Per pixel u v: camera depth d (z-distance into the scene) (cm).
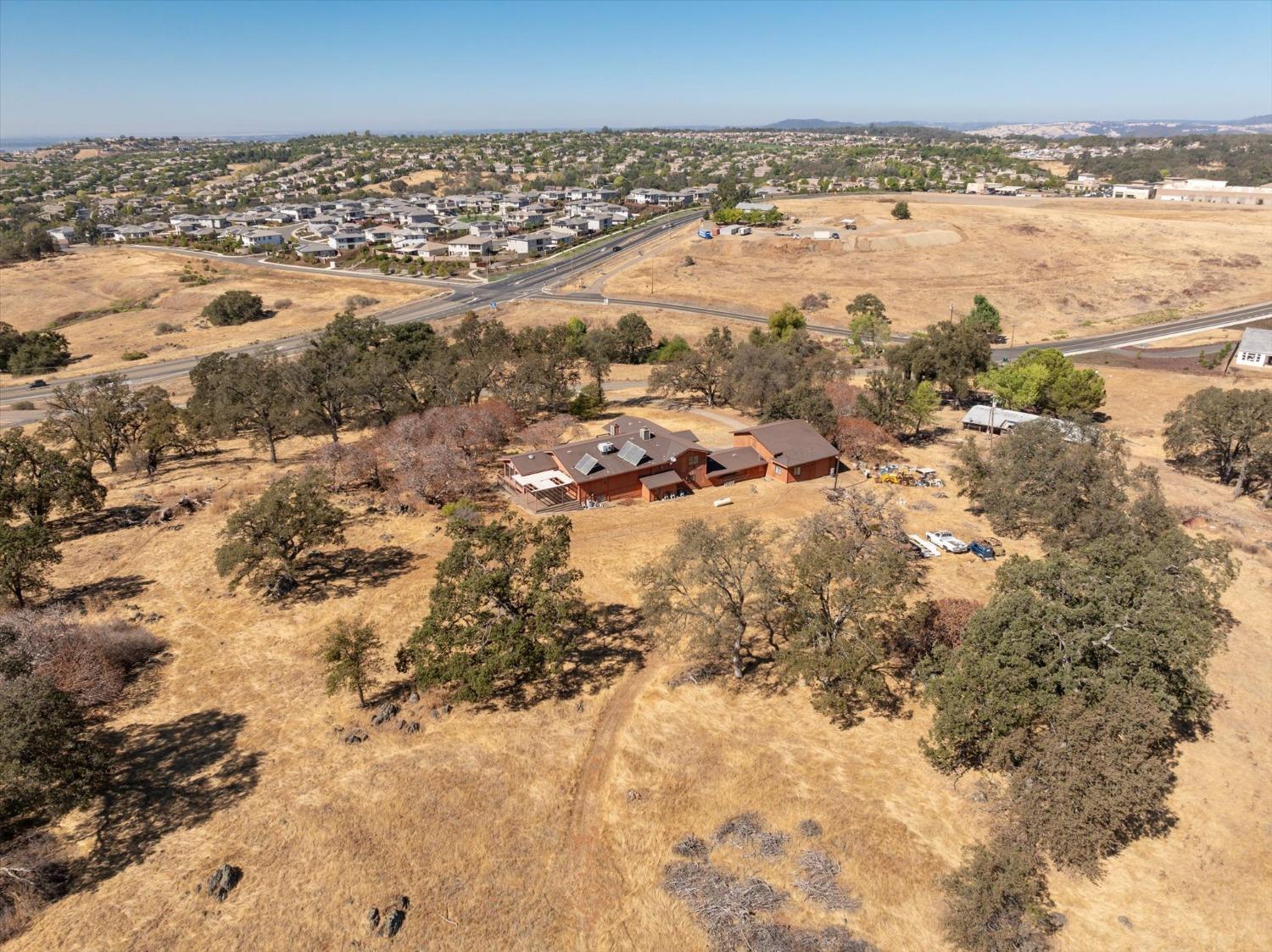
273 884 3050
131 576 5544
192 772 3675
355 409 8706
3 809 3088
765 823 3378
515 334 12738
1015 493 5875
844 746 3859
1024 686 3441
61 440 7581
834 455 7481
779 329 12756
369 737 3928
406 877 3098
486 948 2822
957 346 9944
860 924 2903
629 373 12038
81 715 4003
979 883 2906
